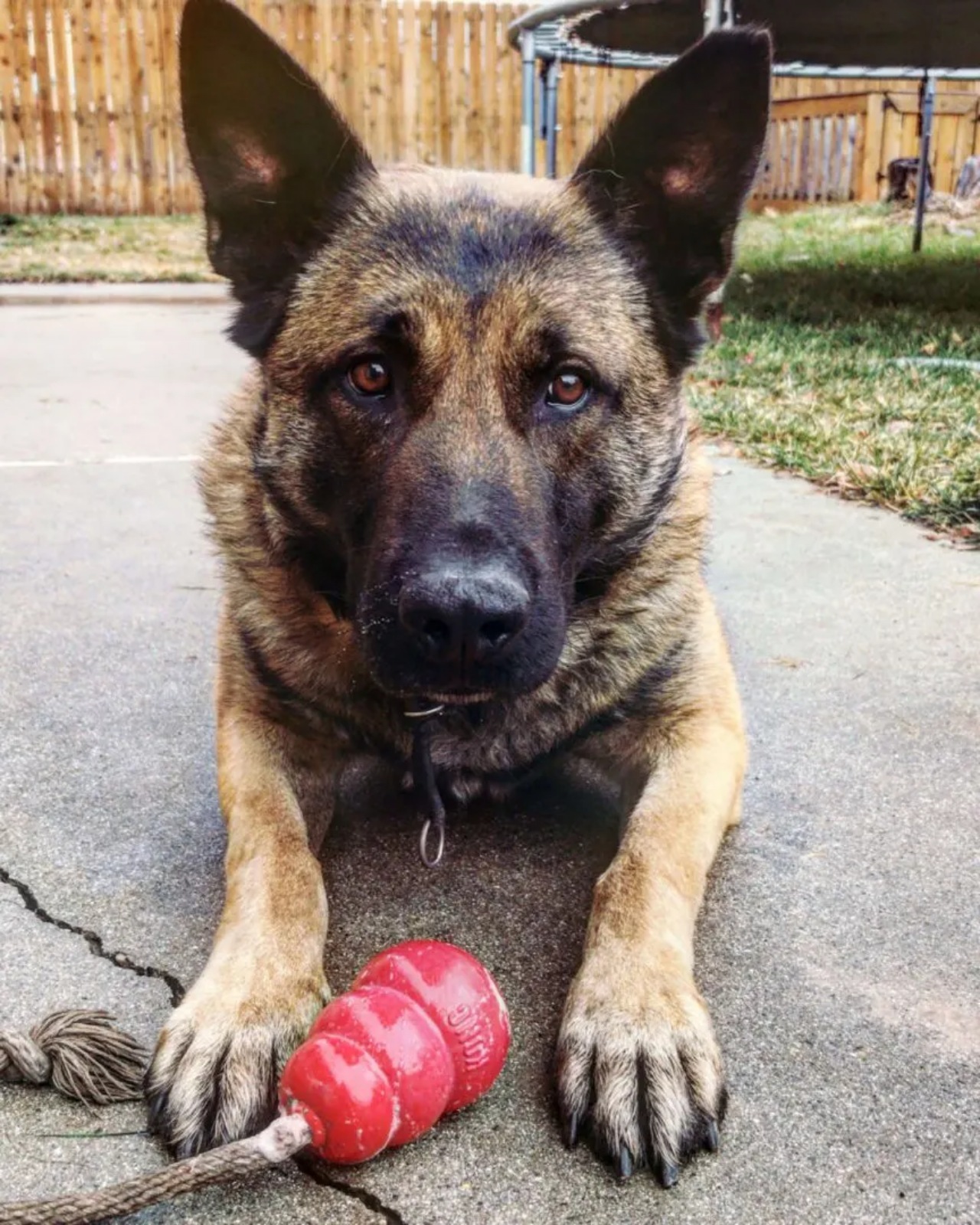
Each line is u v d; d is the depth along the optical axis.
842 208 4.40
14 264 3.47
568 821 0.71
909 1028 0.52
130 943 0.57
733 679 0.75
